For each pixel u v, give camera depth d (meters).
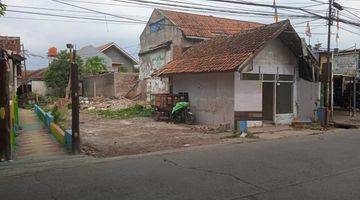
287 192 7.30
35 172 9.38
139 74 36.03
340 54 23.00
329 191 7.37
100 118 23.80
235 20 35.09
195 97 21.36
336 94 29.12
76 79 11.55
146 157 11.14
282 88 20.12
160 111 22.80
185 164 9.92
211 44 23.27
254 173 8.80
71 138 11.89
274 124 19.62
